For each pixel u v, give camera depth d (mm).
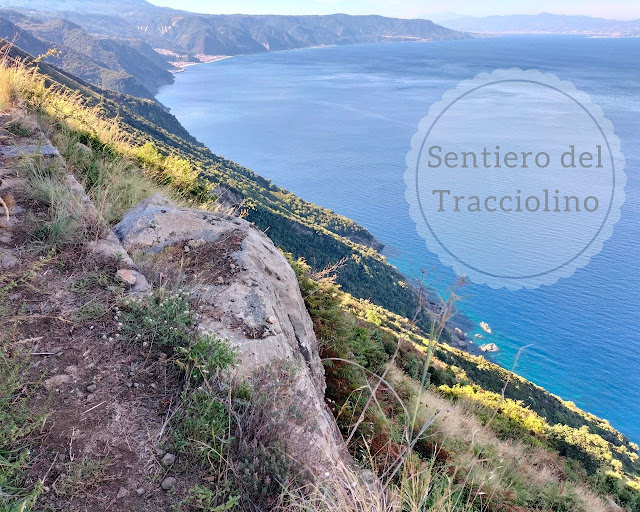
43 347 2885
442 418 6570
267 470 2482
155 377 2926
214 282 3828
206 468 2486
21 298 3213
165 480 2354
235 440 2607
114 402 2674
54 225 3855
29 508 1984
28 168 4699
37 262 3426
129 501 2197
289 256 6438
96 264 3725
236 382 2916
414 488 2670
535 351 68938
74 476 2199
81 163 6324
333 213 101562
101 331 3115
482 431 8070
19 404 2467
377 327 12703
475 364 30828
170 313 3281
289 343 3648
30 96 7621
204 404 2693
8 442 2277
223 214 5348
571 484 7902
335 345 5461
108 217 4816
